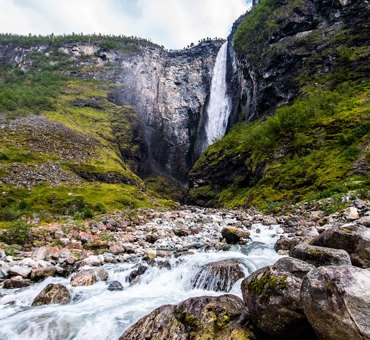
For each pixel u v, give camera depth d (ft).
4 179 232.73
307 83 289.74
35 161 283.59
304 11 343.26
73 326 30.14
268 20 387.34
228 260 40.63
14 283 44.01
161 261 46.57
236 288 35.55
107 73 644.27
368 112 183.11
